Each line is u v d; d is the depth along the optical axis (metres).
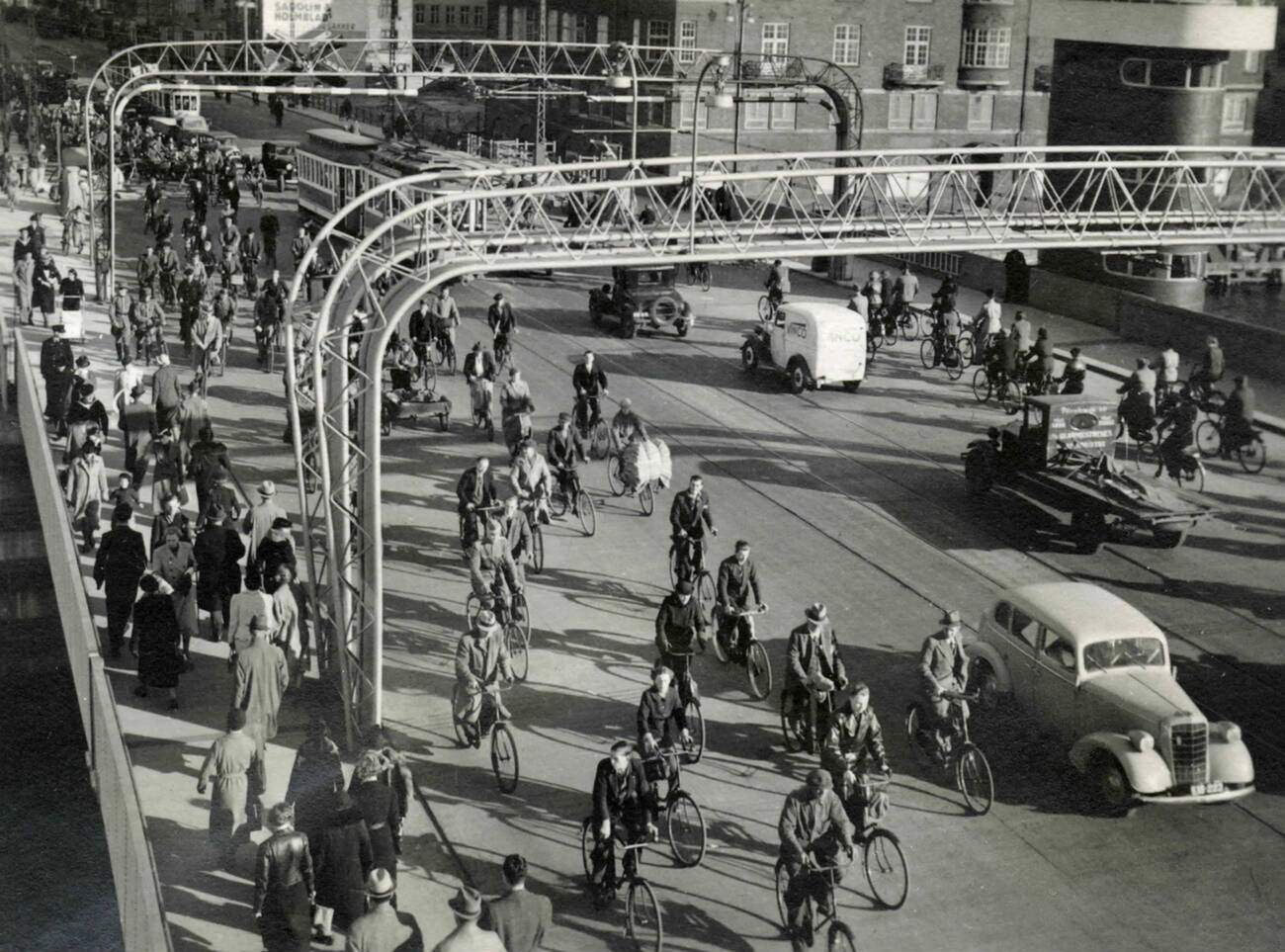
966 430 35.59
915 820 17.95
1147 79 48.12
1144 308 46.12
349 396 21.12
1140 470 32.84
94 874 21.88
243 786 16.42
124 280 49.28
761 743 19.84
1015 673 19.84
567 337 44.91
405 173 52.34
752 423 35.91
